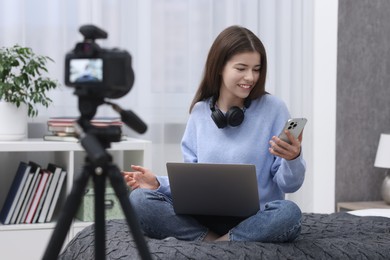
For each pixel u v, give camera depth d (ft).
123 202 4.59
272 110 8.61
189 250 6.93
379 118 13.69
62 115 11.95
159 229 8.08
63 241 4.51
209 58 8.63
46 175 10.92
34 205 10.87
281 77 13.29
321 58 13.50
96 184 4.66
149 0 12.36
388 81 13.66
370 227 8.67
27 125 11.81
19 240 10.66
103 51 4.63
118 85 4.64
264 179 8.44
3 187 11.96
